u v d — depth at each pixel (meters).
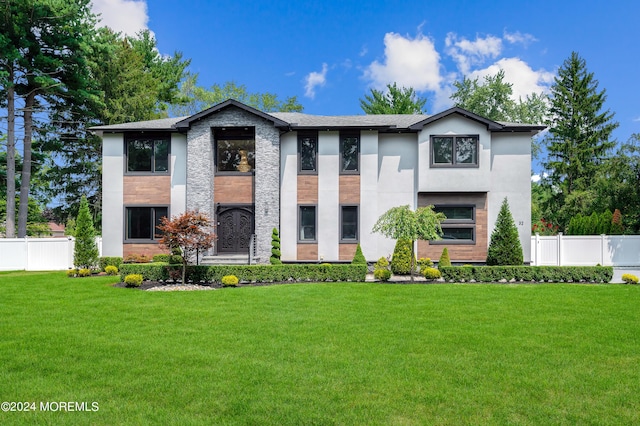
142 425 4.43
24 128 27.94
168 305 10.85
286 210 19.91
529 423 4.52
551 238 22.12
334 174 19.88
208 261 18.86
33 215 36.94
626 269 20.89
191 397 5.13
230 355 6.74
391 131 19.83
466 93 45.22
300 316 9.59
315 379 5.70
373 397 5.15
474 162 19.45
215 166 20.38
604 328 8.54
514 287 13.61
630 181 23.81
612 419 4.63
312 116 22.69
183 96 44.59
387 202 20.11
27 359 6.55
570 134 39.66
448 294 12.38
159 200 20.27
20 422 4.52
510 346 7.28
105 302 11.27
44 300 11.60
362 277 15.59
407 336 7.89
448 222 19.91
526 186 19.86
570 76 40.41
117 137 20.44
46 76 25.80
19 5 24.19
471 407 4.89
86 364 6.34
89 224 18.53
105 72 32.66
